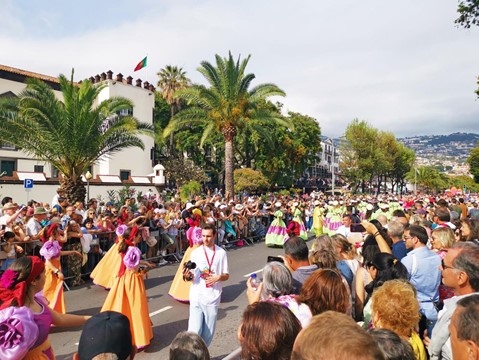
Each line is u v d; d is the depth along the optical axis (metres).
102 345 2.37
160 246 12.38
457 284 3.30
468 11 12.88
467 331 2.15
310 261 4.16
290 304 3.19
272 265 3.50
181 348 2.60
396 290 2.97
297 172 53.28
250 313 2.29
